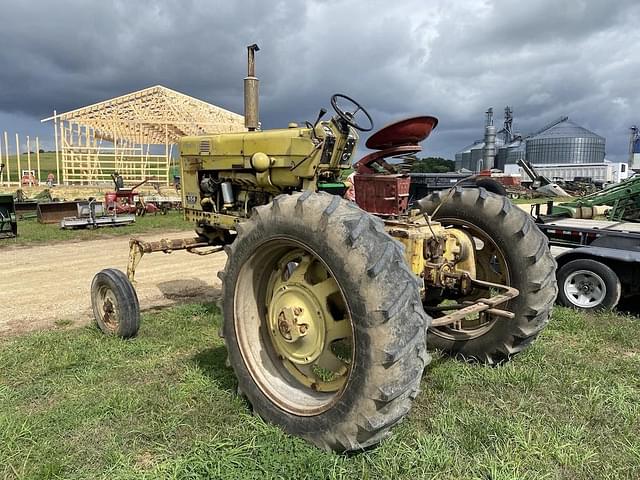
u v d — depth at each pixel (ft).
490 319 12.50
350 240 7.74
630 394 10.78
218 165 14.66
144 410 9.89
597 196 29.01
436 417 9.64
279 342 9.64
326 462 7.96
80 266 26.02
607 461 8.43
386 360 7.37
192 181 15.89
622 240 18.20
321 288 9.00
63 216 44.06
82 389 10.92
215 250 16.01
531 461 8.38
